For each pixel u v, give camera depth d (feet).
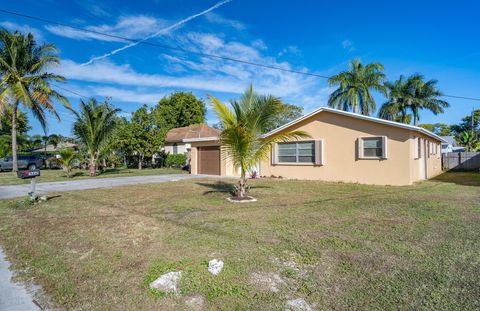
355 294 9.63
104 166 82.89
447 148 114.62
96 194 33.19
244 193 29.01
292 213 21.95
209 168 63.00
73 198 30.48
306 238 15.64
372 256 12.94
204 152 64.28
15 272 11.93
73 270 11.93
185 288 10.12
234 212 22.53
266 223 18.95
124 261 12.78
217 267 11.53
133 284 10.60
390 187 36.60
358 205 24.88
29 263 12.80
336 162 44.29
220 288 10.12
